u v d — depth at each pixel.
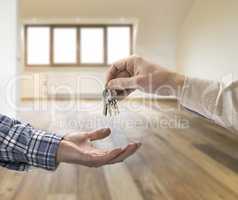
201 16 6.72
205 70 6.54
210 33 6.23
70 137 0.50
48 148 0.41
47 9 7.66
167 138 2.95
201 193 1.50
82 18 8.08
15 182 1.63
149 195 1.46
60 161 0.42
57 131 3.20
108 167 1.93
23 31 8.48
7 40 3.19
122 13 7.79
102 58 8.77
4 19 3.17
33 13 7.80
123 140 2.78
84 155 0.43
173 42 8.55
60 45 8.71
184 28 7.95
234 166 1.99
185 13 7.70
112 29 8.73
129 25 8.66
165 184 1.62
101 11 7.75
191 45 7.42
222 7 5.59
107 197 1.43
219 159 2.16
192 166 1.98
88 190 1.52
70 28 8.65
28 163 0.41
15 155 0.40
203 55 6.65
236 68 5.04
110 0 7.37
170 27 8.21
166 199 1.41
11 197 1.42
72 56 8.76
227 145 2.65
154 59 8.66
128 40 8.77
